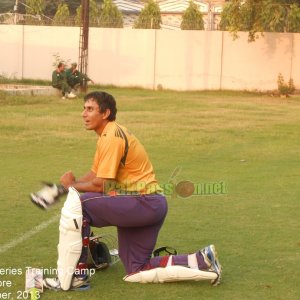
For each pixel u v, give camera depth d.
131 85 50.56
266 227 11.59
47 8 83.44
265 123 27.94
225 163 18.36
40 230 11.20
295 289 8.62
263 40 48.59
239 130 25.30
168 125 26.25
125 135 8.46
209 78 49.62
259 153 20.22
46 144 20.98
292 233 11.23
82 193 8.60
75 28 50.62
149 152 19.88
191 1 57.19
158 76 50.16
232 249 10.27
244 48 48.91
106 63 50.72
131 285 8.64
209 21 54.72
